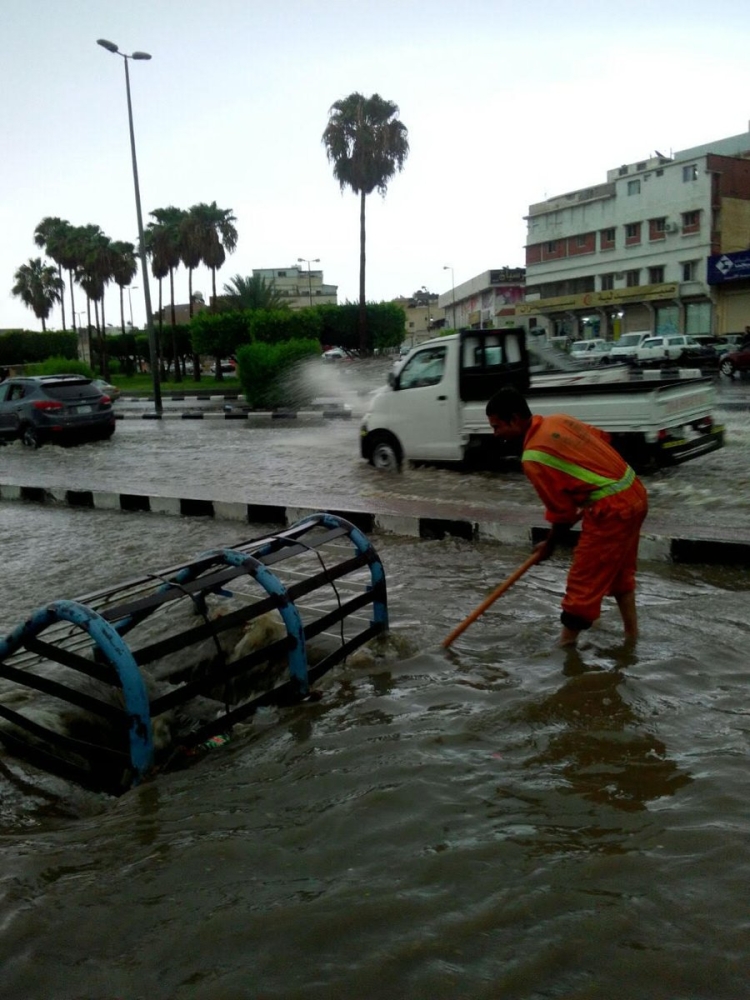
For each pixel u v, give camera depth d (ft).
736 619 16.38
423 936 7.54
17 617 19.53
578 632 15.12
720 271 159.63
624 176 182.39
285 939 7.64
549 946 7.30
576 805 9.68
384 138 128.57
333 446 51.88
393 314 144.56
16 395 62.39
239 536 27.96
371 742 11.68
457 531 25.82
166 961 7.50
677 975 6.89
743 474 33.81
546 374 43.50
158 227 179.93
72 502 36.50
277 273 392.27
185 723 14.06
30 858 9.45
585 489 14.46
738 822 9.10
